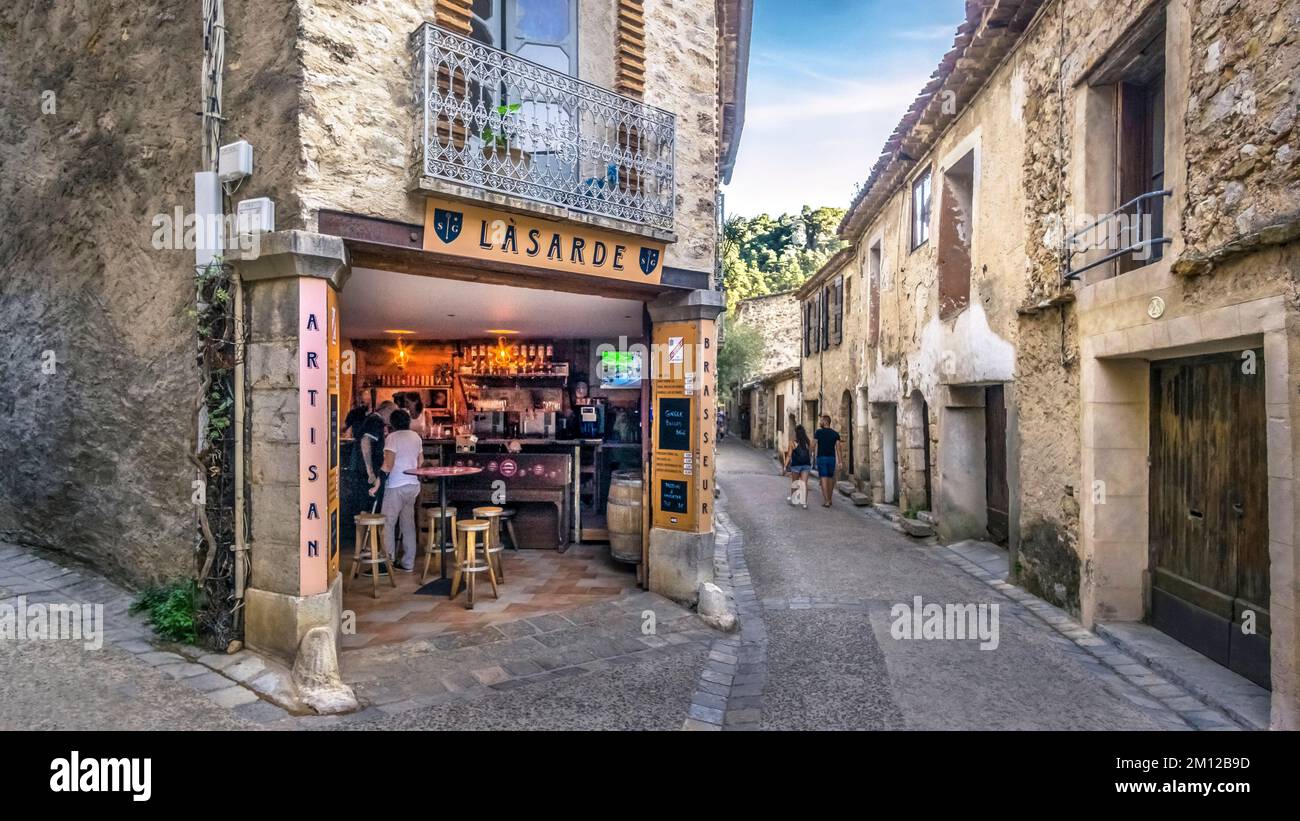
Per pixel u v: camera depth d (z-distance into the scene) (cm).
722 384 3306
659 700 457
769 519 1231
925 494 1149
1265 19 415
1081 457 625
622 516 733
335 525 493
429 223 500
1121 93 625
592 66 630
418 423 966
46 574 561
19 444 621
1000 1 727
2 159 643
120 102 548
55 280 595
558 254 567
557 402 1110
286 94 451
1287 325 390
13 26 635
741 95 1127
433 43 489
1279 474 394
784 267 5259
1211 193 464
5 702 385
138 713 388
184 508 499
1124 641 556
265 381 458
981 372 867
